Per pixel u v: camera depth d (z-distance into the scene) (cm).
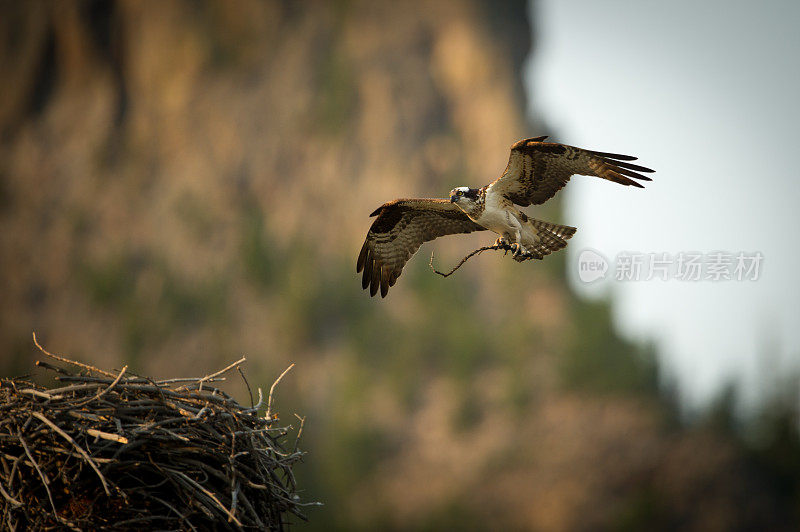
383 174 5884
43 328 5731
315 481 4584
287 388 5112
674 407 4741
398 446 4719
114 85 6738
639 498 4184
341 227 5791
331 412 4981
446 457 4597
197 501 741
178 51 6688
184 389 796
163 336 5478
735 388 4653
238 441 772
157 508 758
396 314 5362
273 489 797
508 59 6097
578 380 4828
